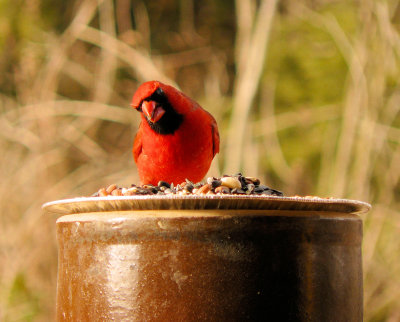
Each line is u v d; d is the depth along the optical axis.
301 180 12.59
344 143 11.12
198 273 2.73
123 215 2.82
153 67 12.50
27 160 11.62
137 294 2.76
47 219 11.12
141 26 13.87
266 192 3.35
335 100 13.01
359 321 3.11
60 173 11.80
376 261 10.84
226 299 2.72
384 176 11.31
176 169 5.12
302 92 13.33
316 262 2.87
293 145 12.86
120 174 11.94
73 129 12.09
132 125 12.66
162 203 2.80
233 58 14.77
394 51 11.73
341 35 12.52
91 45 13.68
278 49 13.55
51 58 12.81
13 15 13.40
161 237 2.76
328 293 2.89
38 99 12.47
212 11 15.10
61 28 13.63
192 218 2.75
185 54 14.56
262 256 2.77
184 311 2.72
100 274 2.85
